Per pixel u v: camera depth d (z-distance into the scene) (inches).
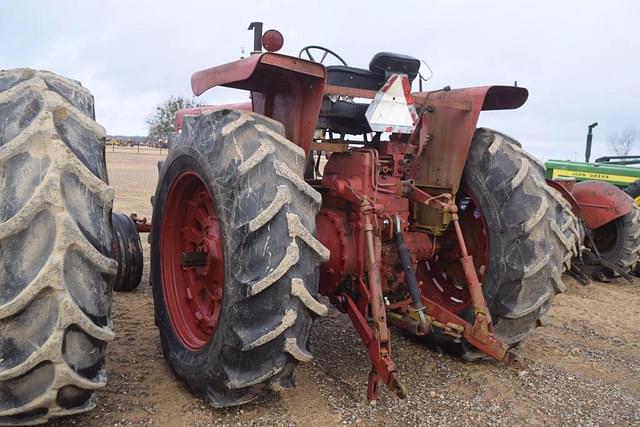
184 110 208.8
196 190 132.1
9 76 93.2
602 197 260.4
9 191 83.4
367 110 131.6
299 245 100.2
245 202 100.3
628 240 267.6
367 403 117.1
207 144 111.1
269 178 101.3
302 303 100.7
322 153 155.3
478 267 149.8
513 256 132.2
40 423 93.0
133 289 199.6
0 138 85.7
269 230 99.1
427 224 138.5
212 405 108.6
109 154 1525.6
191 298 131.6
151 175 837.8
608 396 129.3
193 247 135.1
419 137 143.0
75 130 90.1
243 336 100.0
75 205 86.8
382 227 125.6
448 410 117.0
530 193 132.7
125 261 189.5
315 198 104.8
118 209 437.4
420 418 112.7
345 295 124.9
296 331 101.4
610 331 185.0
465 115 136.4
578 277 250.4
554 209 138.2
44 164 84.8
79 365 88.9
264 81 121.0
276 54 100.5
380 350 108.4
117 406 110.0
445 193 133.6
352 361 140.3
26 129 84.7
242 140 105.6
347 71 134.2
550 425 113.6
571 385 134.3
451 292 157.9
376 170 126.1
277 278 97.4
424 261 162.9
